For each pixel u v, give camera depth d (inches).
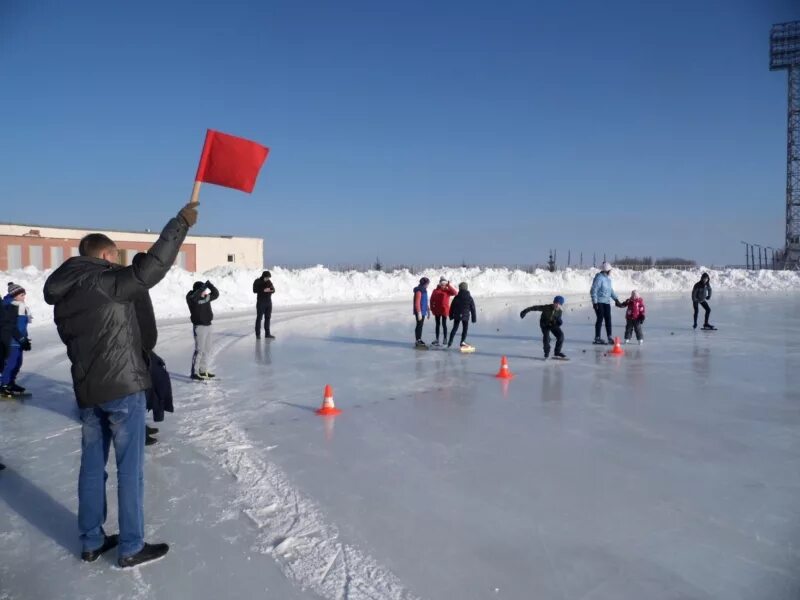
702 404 283.0
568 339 551.5
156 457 200.7
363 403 284.2
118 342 126.6
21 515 155.5
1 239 1263.5
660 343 519.2
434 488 172.9
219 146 139.7
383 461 197.2
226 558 131.3
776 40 2053.4
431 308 496.7
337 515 153.8
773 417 257.8
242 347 486.9
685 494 168.9
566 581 121.6
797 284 1593.3
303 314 811.4
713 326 669.9
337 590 118.0
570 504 161.3
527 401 289.3
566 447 213.3
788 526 148.3
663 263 2409.0
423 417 257.3
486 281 1542.8
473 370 378.9
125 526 127.7
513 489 172.2
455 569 126.3
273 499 164.2
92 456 131.8
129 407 128.9
